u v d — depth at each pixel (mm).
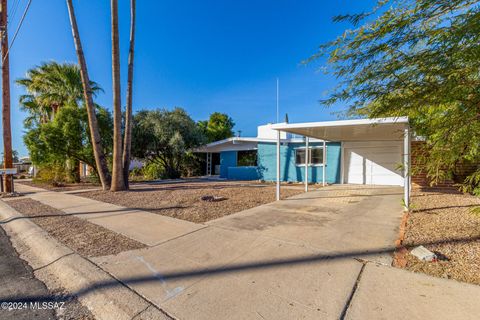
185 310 2492
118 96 10617
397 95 2672
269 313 2389
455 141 2809
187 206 7352
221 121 36969
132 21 11000
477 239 3955
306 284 2873
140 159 19609
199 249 4027
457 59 2143
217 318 2354
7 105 11688
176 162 20484
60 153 13977
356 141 12719
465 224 4742
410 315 2277
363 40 2488
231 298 2656
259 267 3328
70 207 7766
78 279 3232
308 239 4340
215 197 8500
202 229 5059
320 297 2609
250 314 2385
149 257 3768
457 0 2020
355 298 2566
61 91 16703
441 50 2176
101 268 3445
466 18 2016
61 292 3064
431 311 2320
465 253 3492
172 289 2873
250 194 9500
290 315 2348
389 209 6578
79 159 14922
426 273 3027
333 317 2295
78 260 3734
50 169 16453
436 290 2652
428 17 2188
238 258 3639
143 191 10688
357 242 4145
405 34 2320
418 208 6402
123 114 17641
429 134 3141
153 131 17953
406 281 2855
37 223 5949
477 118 2566
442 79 2361
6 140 11695
